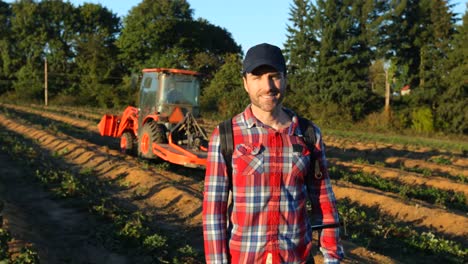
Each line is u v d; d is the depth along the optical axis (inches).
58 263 274.1
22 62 2400.3
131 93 1964.8
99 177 512.4
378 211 420.5
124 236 307.9
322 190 106.5
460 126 1381.6
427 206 419.5
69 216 370.9
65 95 2210.9
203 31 2188.7
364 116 1550.2
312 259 106.9
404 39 1533.0
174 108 553.0
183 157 485.4
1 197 408.8
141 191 444.5
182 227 354.0
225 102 1631.4
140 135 578.6
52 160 605.6
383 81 1916.8
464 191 509.7
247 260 99.1
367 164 669.3
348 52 1521.9
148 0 2053.4
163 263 273.4
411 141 1111.6
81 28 2384.4
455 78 1374.3
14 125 999.0
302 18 1571.1
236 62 1749.5
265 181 98.5
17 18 2343.8
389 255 318.7
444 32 1461.6
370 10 1488.7
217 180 101.2
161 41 2052.2
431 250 323.0
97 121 1219.9
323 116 1515.7
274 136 100.3
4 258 250.5
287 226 99.5
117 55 2118.6
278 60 99.0
